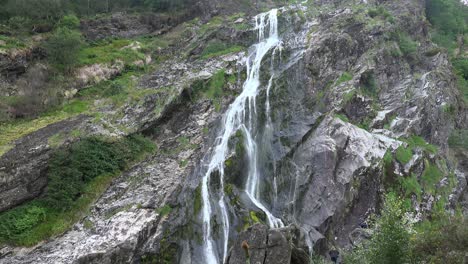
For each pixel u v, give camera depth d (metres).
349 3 37.28
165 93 24.66
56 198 18.41
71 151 19.70
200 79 26.20
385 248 14.45
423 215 24.38
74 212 18.34
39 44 26.31
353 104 27.89
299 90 27.67
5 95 23.27
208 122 23.91
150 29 34.56
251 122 25.23
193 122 24.06
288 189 23.00
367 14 34.75
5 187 17.83
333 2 38.16
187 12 36.88
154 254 17.42
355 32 32.31
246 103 25.70
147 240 17.47
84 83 25.75
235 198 20.55
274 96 26.66
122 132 21.81
